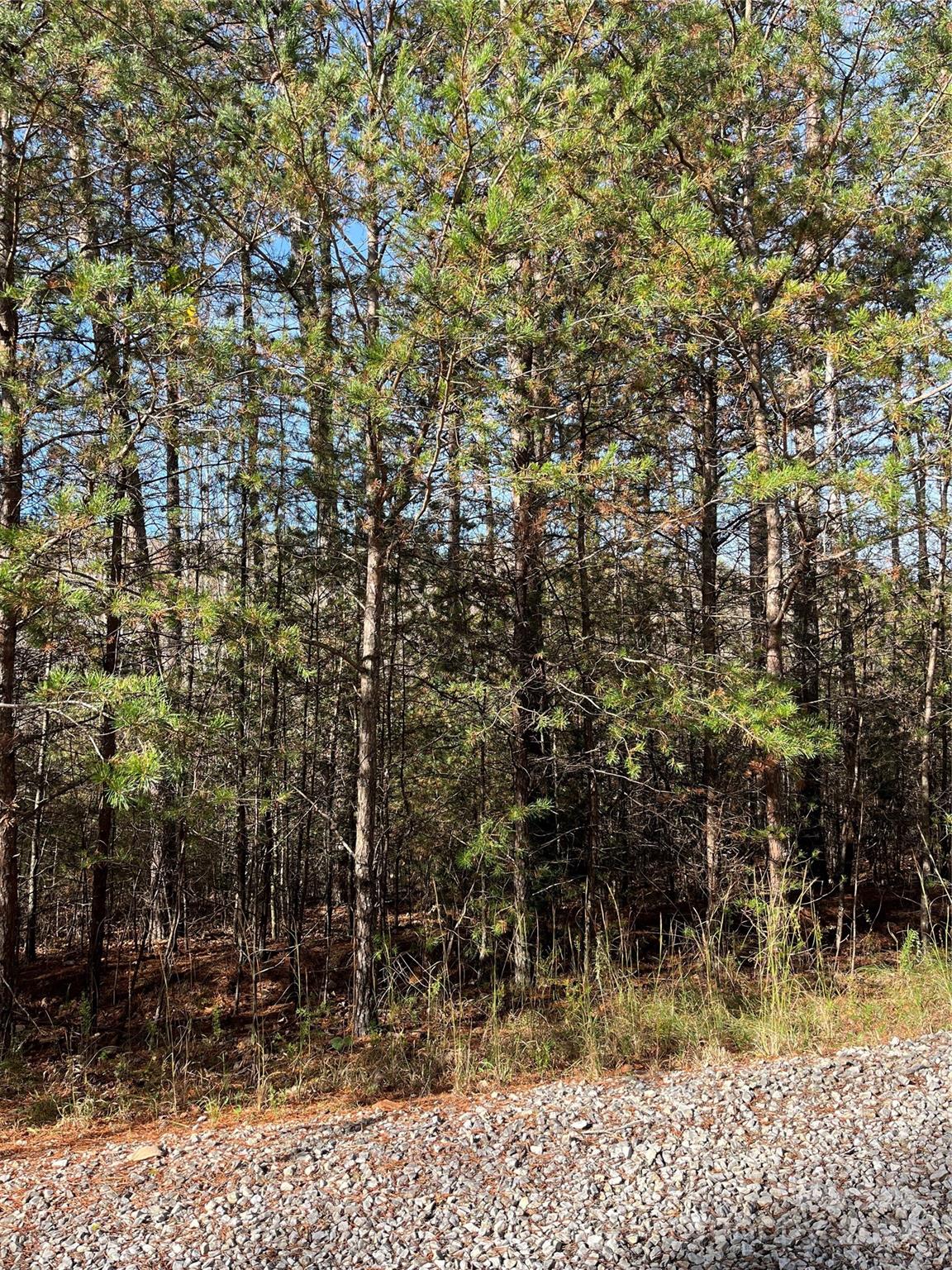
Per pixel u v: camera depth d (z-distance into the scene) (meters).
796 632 10.66
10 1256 3.83
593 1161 4.34
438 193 5.79
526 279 7.17
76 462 6.72
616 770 8.48
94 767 4.75
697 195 7.38
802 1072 5.35
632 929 9.78
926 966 8.16
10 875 7.20
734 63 7.43
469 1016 7.72
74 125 7.36
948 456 6.31
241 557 8.80
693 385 9.29
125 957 9.99
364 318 7.10
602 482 6.55
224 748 7.36
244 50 7.43
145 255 8.27
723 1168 4.13
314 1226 3.88
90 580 5.51
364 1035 7.25
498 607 8.73
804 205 7.48
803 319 7.48
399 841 9.28
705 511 9.11
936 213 7.79
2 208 7.02
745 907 8.28
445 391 6.21
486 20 5.73
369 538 7.64
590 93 6.13
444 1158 4.54
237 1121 5.82
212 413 6.64
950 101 7.06
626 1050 6.43
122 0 6.96
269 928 10.16
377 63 6.71
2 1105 6.32
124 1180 4.58
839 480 6.20
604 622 8.97
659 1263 3.40
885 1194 3.75
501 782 9.18
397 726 9.61
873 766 11.94
